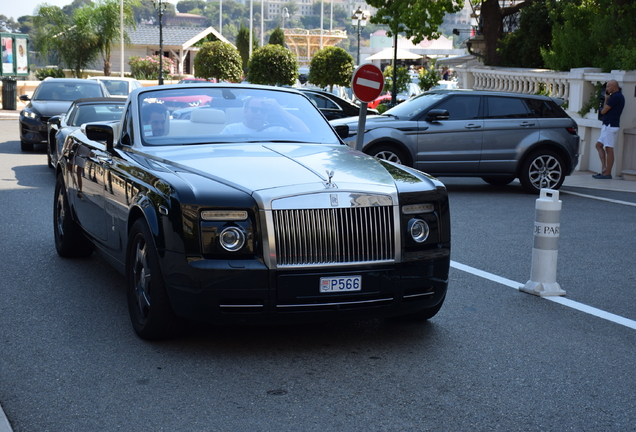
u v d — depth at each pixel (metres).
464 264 7.48
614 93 15.37
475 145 13.02
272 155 5.25
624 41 18.06
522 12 24.52
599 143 15.78
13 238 8.21
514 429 3.68
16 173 13.60
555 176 13.32
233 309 4.43
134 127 5.80
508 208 11.37
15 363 4.45
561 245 8.67
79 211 6.64
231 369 4.42
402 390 4.14
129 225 5.11
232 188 4.53
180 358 4.59
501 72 21.66
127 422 3.67
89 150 6.41
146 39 57.69
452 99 13.16
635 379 4.41
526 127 13.15
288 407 3.88
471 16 28.97
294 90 6.55
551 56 19.69
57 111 17.16
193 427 3.62
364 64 9.70
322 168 4.94
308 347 4.86
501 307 5.95
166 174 4.78
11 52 36.59
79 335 4.99
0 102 34.06
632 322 5.61
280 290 4.41
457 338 5.11
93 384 4.15
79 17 45.53
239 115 6.01
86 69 50.50
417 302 4.78
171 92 6.14
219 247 4.38
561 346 4.99
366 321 5.48
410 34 25.05
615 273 7.28
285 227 4.42
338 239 4.50
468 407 3.93
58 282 6.40
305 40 89.94
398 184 4.79
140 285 4.97
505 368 4.54
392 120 12.89
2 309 5.56
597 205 12.05
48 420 3.68
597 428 3.71
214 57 42.19
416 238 4.73
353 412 3.83
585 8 19.89
